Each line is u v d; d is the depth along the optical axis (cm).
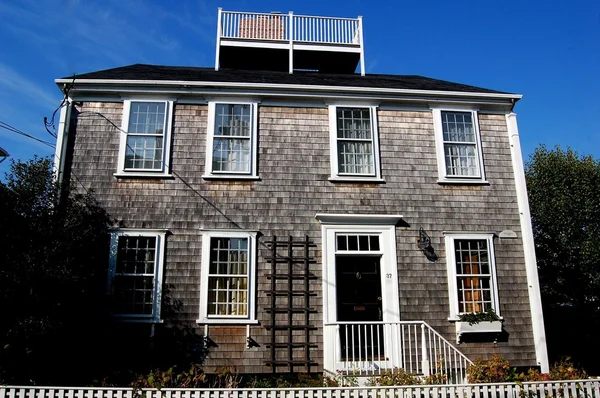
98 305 992
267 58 1548
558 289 1664
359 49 1512
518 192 1159
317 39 1506
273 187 1104
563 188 1691
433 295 1073
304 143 1142
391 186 1134
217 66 1433
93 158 1085
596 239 1570
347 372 939
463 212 1134
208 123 1130
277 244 1069
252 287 1035
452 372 1027
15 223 861
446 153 1177
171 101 1137
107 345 976
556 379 834
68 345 940
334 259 1072
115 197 1063
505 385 693
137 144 1109
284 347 1011
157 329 994
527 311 1090
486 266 1110
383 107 1190
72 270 881
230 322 1012
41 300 827
